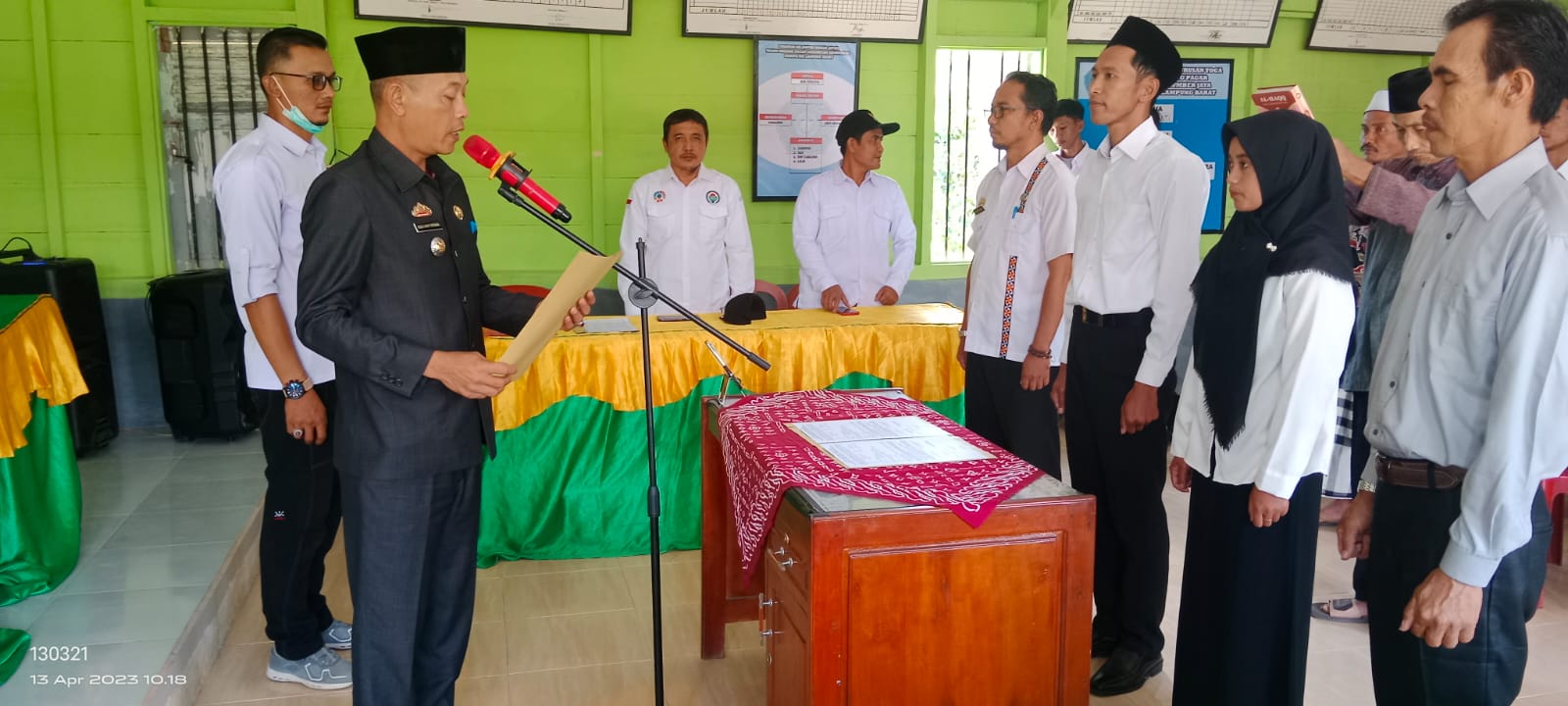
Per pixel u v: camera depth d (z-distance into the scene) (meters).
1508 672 1.76
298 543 2.76
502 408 3.59
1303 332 1.94
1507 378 1.58
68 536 3.35
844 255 4.91
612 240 5.40
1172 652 2.99
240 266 2.52
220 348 4.83
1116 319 2.68
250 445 4.88
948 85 5.74
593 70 5.16
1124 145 2.64
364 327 2.01
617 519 3.74
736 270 4.88
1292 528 2.06
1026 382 2.99
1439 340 1.72
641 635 3.14
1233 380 2.06
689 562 3.72
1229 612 2.14
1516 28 1.57
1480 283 1.65
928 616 1.99
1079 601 2.05
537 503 3.69
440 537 2.27
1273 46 5.99
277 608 2.81
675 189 4.79
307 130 2.74
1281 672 2.13
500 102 5.13
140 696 2.52
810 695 1.96
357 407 2.11
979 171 5.88
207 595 3.14
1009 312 3.12
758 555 2.21
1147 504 2.75
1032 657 2.05
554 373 3.60
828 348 3.79
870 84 5.54
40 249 4.96
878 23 5.39
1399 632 1.84
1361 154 6.26
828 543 1.91
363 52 2.06
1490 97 1.61
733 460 2.47
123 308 5.05
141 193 5.01
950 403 3.92
